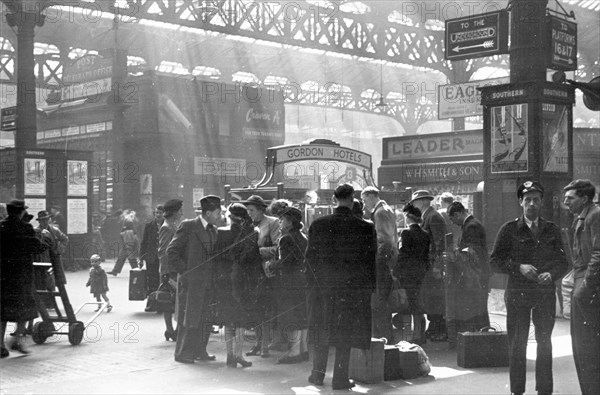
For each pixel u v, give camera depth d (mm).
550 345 7031
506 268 7031
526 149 13695
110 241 27062
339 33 32000
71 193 24078
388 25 32906
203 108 33969
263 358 9508
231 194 14125
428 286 10359
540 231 7031
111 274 21906
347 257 7812
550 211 13711
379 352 8086
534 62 13961
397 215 15711
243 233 8930
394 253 9930
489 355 8914
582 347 6531
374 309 9867
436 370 8773
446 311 10195
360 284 7789
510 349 7141
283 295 8930
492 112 14133
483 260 10148
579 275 6625
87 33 36531
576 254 6699
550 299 6988
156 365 9078
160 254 10836
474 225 10250
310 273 7926
